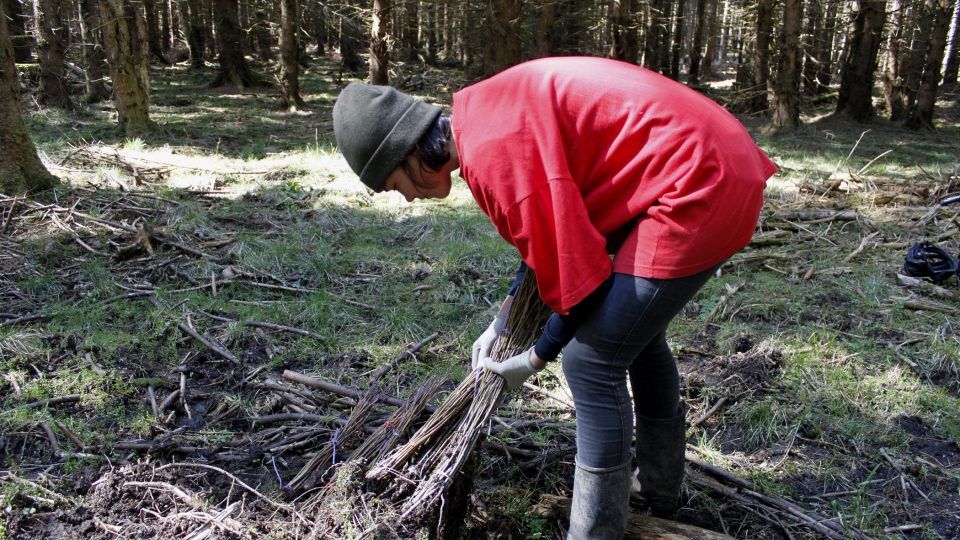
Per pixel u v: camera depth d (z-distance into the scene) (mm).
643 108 1621
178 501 2316
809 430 2945
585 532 1923
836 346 3629
